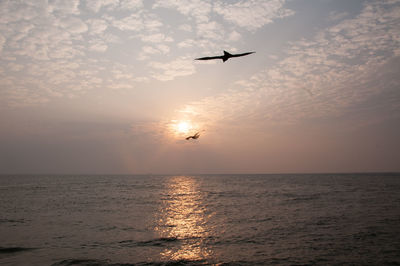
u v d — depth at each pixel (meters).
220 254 15.20
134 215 27.12
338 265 13.36
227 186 80.69
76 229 20.88
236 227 21.69
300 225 22.09
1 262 13.78
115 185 83.19
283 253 15.20
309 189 63.69
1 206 32.81
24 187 70.25
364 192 52.56
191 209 31.36
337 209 30.31
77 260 14.17
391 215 26.14
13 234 19.23
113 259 14.38
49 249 15.95
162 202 38.12
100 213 28.11
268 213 28.25
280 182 107.31
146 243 17.31
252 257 14.64
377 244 16.55
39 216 26.16
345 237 18.14
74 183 95.25
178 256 14.89
